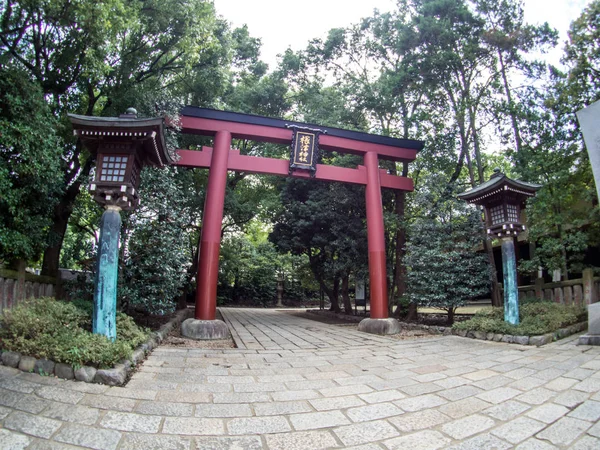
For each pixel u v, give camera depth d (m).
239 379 4.98
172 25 9.22
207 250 9.48
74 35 7.37
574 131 10.61
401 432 3.35
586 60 10.00
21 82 6.07
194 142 12.53
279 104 15.91
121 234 7.84
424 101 13.31
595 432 3.27
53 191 7.58
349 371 5.57
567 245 10.80
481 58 12.05
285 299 28.44
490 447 3.07
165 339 8.11
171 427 3.34
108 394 4.04
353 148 11.52
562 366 5.56
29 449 2.83
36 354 4.52
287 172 10.81
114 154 5.99
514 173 11.12
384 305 10.84
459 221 11.02
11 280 6.41
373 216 11.27
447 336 9.34
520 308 9.52
